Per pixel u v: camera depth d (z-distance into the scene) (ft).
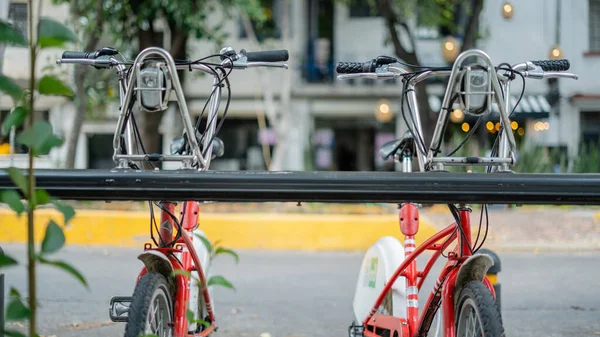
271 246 35.06
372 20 82.17
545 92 75.36
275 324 20.44
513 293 24.85
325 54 83.35
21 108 7.65
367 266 15.43
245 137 84.23
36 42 7.54
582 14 74.59
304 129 82.33
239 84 80.94
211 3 58.29
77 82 39.75
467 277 11.55
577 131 75.36
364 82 82.69
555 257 32.71
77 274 7.52
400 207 13.88
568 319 21.04
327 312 22.12
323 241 35.06
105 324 19.43
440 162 11.69
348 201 10.32
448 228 12.67
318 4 83.35
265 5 76.43
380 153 14.64
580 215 43.37
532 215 42.98
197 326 13.87
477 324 11.32
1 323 11.98
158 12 44.86
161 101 11.32
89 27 42.65
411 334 13.00
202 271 12.94
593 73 75.05
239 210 42.06
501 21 73.92
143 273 11.80
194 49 59.67
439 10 58.44
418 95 51.83
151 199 10.28
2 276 12.12
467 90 11.01
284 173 10.33
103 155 76.95
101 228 35.09
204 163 11.92
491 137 66.80
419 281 13.53
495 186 10.21
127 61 12.85
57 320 19.79
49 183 10.07
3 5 22.27
